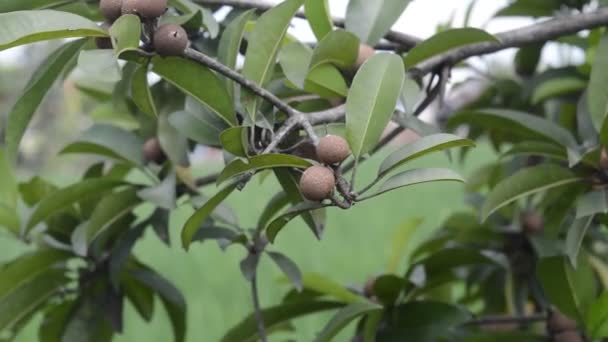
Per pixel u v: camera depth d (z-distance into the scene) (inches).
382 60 57.9
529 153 68.6
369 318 67.6
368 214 162.9
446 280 74.7
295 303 70.2
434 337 69.9
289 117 57.6
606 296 68.6
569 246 63.7
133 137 70.0
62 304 73.6
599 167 65.2
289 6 59.0
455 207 157.8
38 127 326.3
